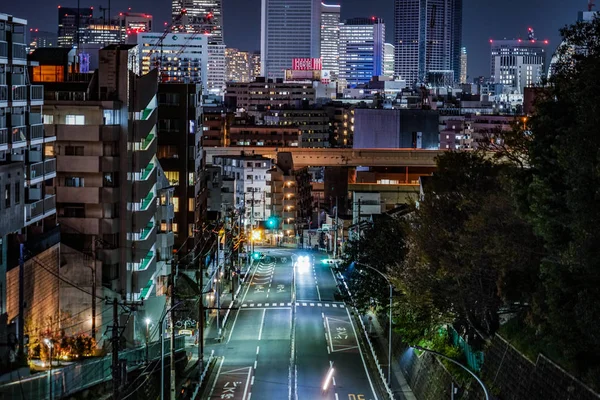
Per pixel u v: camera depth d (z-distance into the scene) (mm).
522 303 73000
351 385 90625
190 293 118125
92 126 98188
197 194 144750
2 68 79375
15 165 72562
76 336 81000
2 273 69812
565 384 59625
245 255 176500
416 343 90875
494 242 69750
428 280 80438
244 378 92875
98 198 98500
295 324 120875
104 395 70750
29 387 61625
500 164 94938
